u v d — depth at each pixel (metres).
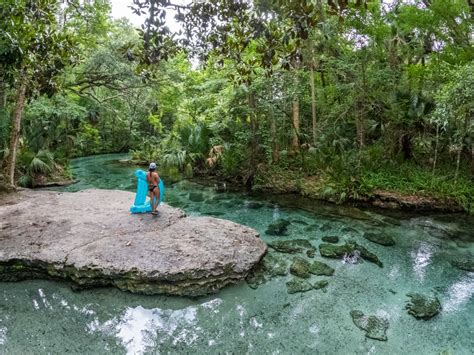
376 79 10.63
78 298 4.82
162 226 6.53
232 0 3.26
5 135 11.33
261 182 12.12
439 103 8.28
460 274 5.79
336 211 9.42
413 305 4.80
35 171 12.57
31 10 6.23
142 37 3.07
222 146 13.80
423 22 9.61
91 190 9.66
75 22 12.70
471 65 7.79
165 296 4.91
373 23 10.29
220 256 5.40
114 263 5.03
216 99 14.07
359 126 11.52
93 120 21.02
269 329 4.28
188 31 3.48
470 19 9.13
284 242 7.04
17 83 8.37
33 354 3.69
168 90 16.67
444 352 3.89
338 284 5.37
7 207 7.62
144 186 7.29
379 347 3.96
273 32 3.27
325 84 13.98
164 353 3.84
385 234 7.63
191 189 12.45
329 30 10.03
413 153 11.60
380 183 10.07
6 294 4.86
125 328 4.25
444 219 8.64
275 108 12.27
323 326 4.34
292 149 12.92
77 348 3.85
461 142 9.52
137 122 25.02
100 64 13.85
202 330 4.26
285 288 5.21
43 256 5.20
